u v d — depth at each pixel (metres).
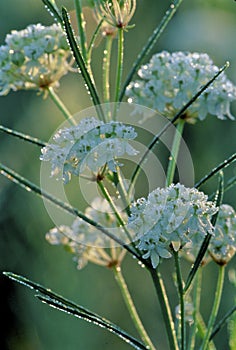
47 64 0.54
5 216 1.17
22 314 1.15
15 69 0.55
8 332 1.15
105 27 0.53
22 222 1.17
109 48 0.53
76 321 1.12
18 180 0.50
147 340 0.53
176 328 0.53
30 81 0.55
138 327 0.53
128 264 1.15
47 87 0.55
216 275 1.08
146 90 0.55
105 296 1.13
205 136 1.22
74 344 1.11
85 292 1.12
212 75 0.54
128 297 0.53
